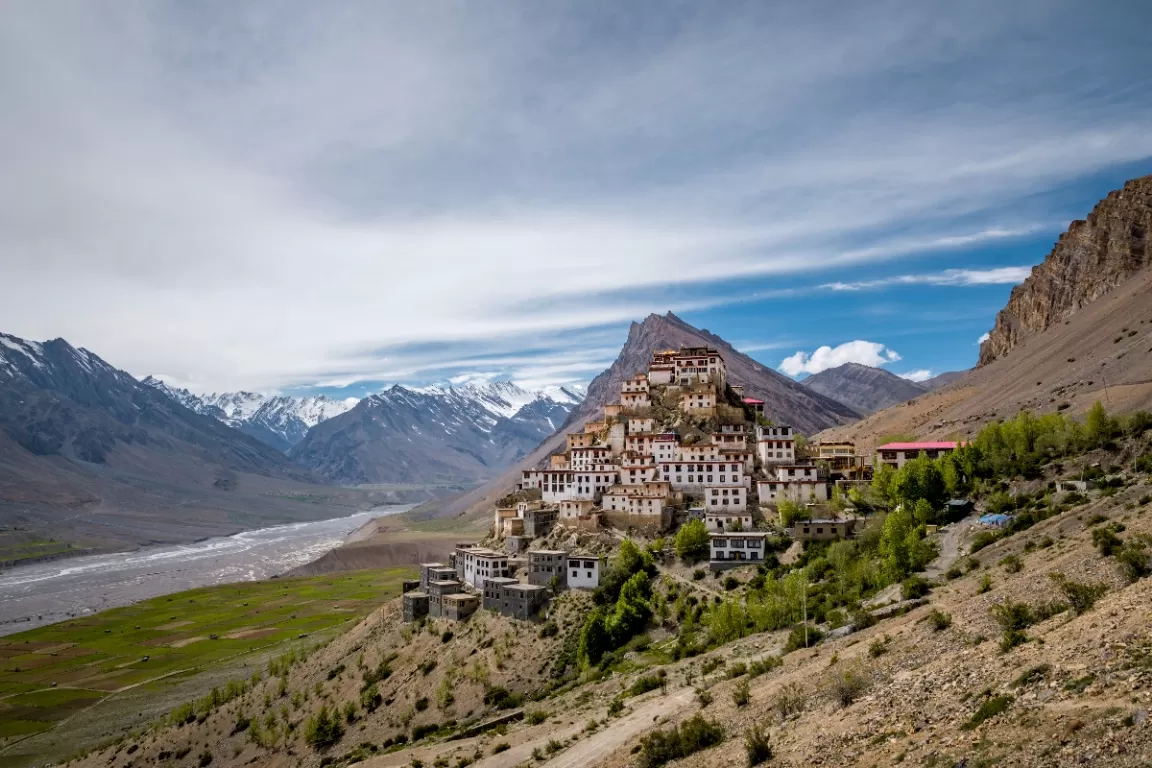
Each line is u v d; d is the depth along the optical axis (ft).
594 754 250.16
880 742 144.97
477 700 491.72
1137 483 368.48
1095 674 129.29
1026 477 506.89
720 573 539.29
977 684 152.15
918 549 404.77
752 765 163.63
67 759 590.96
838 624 311.68
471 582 650.84
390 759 393.91
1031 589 219.41
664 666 394.11
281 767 507.71
